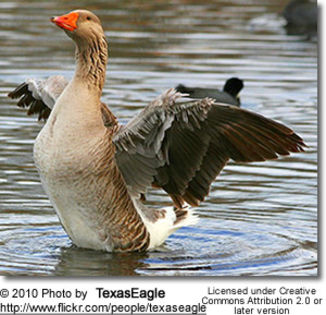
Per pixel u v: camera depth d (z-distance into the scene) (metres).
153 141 11.38
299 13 32.31
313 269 11.02
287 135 10.54
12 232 12.50
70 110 11.02
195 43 27.69
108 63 24.36
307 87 22.22
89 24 11.24
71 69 23.20
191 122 11.00
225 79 22.81
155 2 36.19
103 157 11.02
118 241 11.63
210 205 13.88
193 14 33.53
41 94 12.59
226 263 11.31
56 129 11.00
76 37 11.23
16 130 17.92
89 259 11.44
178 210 12.43
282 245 12.08
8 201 13.83
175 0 36.91
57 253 11.63
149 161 11.69
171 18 32.31
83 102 11.10
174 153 11.62
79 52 11.30
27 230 12.64
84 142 10.93
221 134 11.12
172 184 11.98
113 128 11.52
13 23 30.09
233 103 19.91
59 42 27.45
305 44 28.19
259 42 28.31
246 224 13.02
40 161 11.12
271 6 36.16
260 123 10.59
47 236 12.42
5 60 24.20
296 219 13.22
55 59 24.61
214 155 11.46
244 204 13.91
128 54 25.70
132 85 21.84
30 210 13.51
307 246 12.02
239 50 26.78
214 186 14.91
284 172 15.73
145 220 11.88
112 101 20.06
